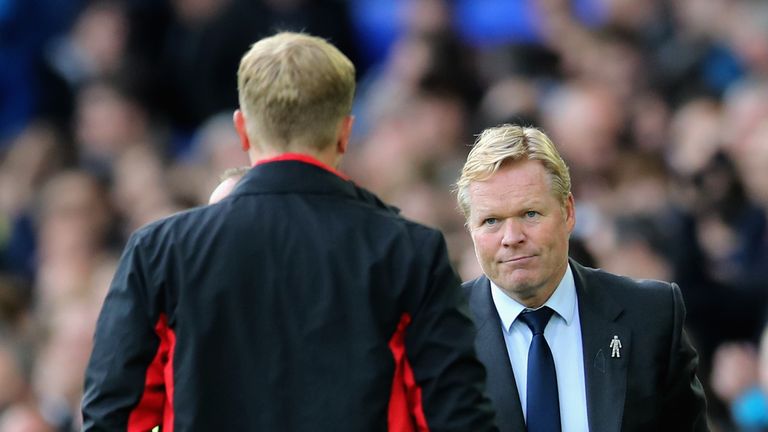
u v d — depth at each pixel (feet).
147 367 52.37
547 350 58.29
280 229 52.75
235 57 161.79
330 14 160.25
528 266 57.06
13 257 145.59
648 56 146.10
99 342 52.65
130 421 52.19
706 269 106.11
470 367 52.29
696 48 144.05
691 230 106.93
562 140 123.24
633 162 119.44
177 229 53.16
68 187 136.67
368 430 51.26
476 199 57.31
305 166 53.57
